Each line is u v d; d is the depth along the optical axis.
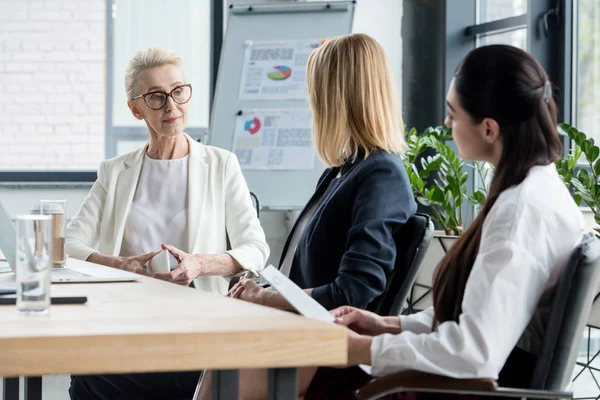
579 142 3.54
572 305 1.31
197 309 1.32
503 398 1.40
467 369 1.31
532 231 1.36
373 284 1.73
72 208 5.20
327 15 5.11
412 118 5.19
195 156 2.84
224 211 2.82
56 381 4.20
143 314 1.26
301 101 5.02
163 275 2.33
